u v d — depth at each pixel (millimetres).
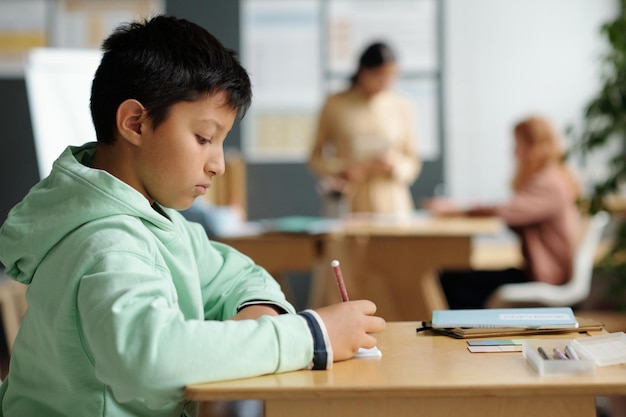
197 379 880
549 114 5082
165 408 1047
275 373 933
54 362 1021
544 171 3822
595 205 3178
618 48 2984
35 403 1071
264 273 1317
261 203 5086
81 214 1004
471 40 5082
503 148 5086
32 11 4906
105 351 882
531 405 923
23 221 1045
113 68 1048
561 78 5074
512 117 5090
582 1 5062
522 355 1012
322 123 4332
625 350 982
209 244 1312
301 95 5098
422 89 5098
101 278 928
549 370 906
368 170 4094
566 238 3770
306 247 3414
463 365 961
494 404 925
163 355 870
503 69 5090
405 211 4324
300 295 5062
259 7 5066
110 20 4949
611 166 3146
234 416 3203
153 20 1091
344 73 5094
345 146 4277
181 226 1240
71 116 4043
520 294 3635
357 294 3559
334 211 4074
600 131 3039
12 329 3061
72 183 1024
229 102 1046
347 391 864
